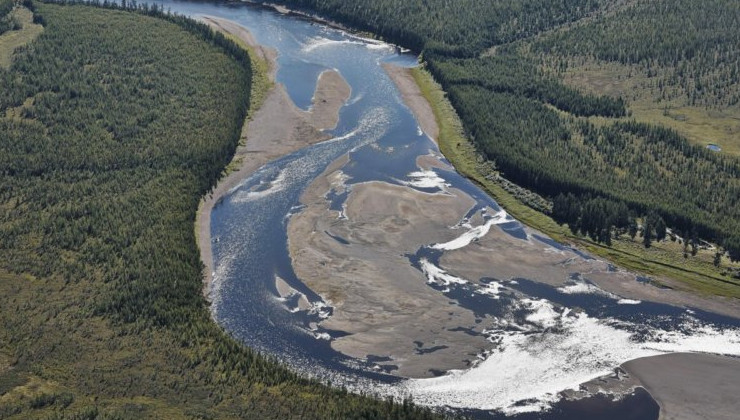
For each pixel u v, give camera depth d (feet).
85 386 423.23
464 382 458.09
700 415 437.17
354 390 450.71
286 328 497.87
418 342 486.38
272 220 598.75
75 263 525.34
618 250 561.84
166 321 476.54
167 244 542.57
